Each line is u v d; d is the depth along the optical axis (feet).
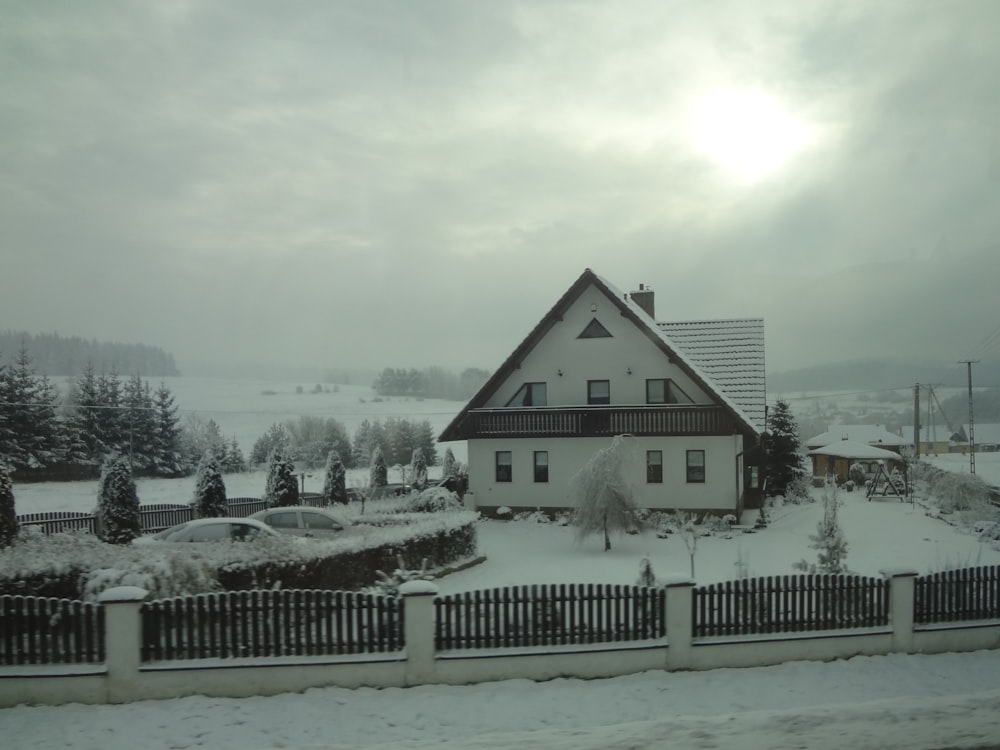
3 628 34.60
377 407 492.13
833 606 42.04
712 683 37.65
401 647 37.19
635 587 39.75
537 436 113.50
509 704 34.73
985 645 43.04
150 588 41.27
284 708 33.71
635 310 115.24
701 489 108.27
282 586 50.37
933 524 106.73
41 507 142.51
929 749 27.22
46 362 486.38
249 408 467.93
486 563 78.23
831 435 263.08
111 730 31.24
